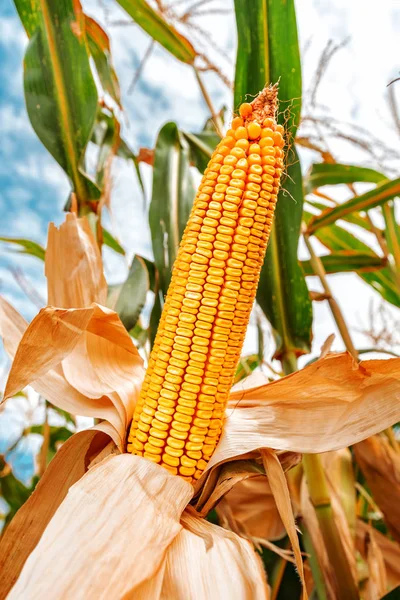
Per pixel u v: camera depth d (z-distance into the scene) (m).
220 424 0.32
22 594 0.22
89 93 0.48
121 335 0.36
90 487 0.26
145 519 0.26
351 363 0.32
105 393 0.33
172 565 0.26
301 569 0.29
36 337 0.29
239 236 0.31
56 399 0.34
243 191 0.31
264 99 0.33
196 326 0.31
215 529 0.29
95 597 0.23
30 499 0.32
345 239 0.71
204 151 0.57
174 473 0.30
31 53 0.48
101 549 0.24
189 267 0.31
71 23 0.48
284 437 0.33
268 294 0.48
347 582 0.41
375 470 0.48
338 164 0.62
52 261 0.39
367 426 0.32
